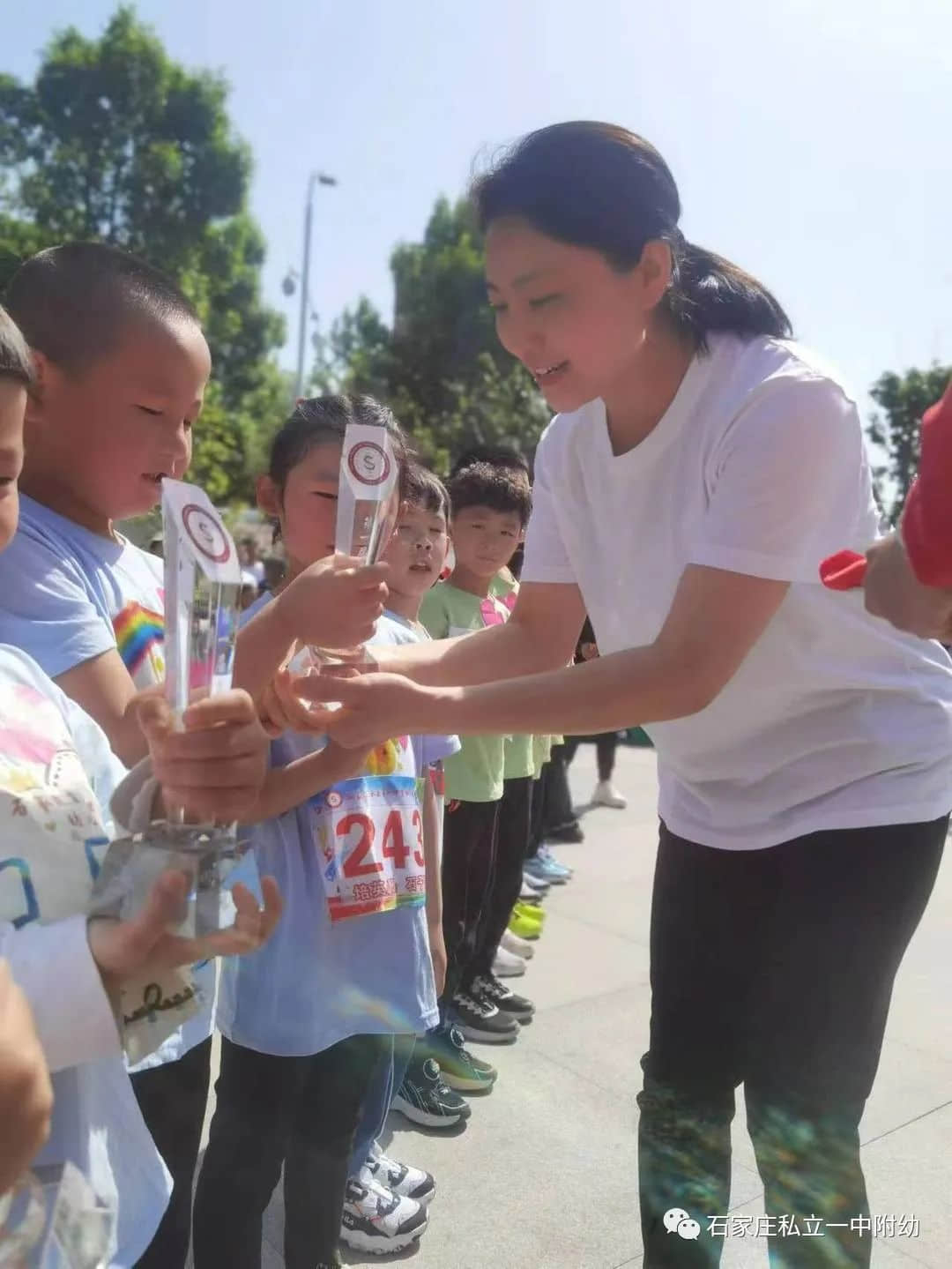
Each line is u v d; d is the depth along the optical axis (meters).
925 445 1.12
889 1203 2.22
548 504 1.88
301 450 1.89
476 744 2.84
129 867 0.92
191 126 20.19
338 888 1.76
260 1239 1.78
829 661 1.57
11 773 1.01
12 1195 0.87
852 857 1.54
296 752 1.79
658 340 1.56
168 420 1.50
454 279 22.47
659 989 1.77
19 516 1.40
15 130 19.95
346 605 1.29
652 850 4.97
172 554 0.96
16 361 1.01
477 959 3.09
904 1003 3.23
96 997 0.90
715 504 1.46
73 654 1.30
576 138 1.40
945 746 1.62
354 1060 1.81
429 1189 2.22
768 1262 2.01
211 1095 2.51
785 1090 1.55
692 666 1.42
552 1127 2.53
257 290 21.42
